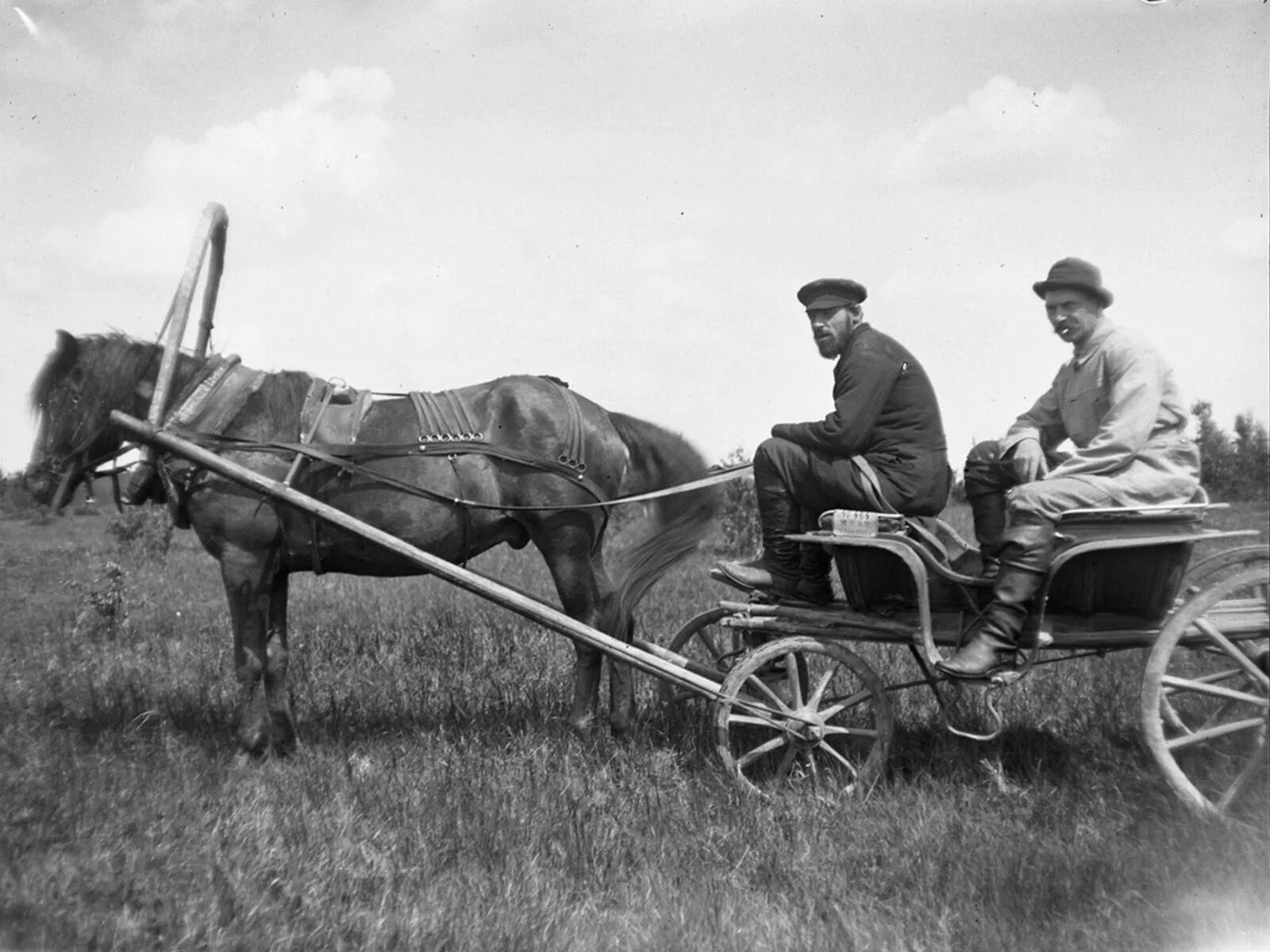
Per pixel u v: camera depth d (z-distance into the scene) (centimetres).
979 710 624
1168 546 479
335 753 588
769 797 507
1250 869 414
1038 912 404
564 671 752
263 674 596
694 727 614
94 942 388
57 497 590
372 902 419
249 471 548
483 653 802
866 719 635
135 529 1628
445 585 1238
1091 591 488
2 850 457
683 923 400
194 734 625
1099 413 504
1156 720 467
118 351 587
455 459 585
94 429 582
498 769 553
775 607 545
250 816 496
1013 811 498
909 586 516
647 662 536
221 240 593
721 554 1502
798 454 536
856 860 452
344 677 752
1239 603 487
